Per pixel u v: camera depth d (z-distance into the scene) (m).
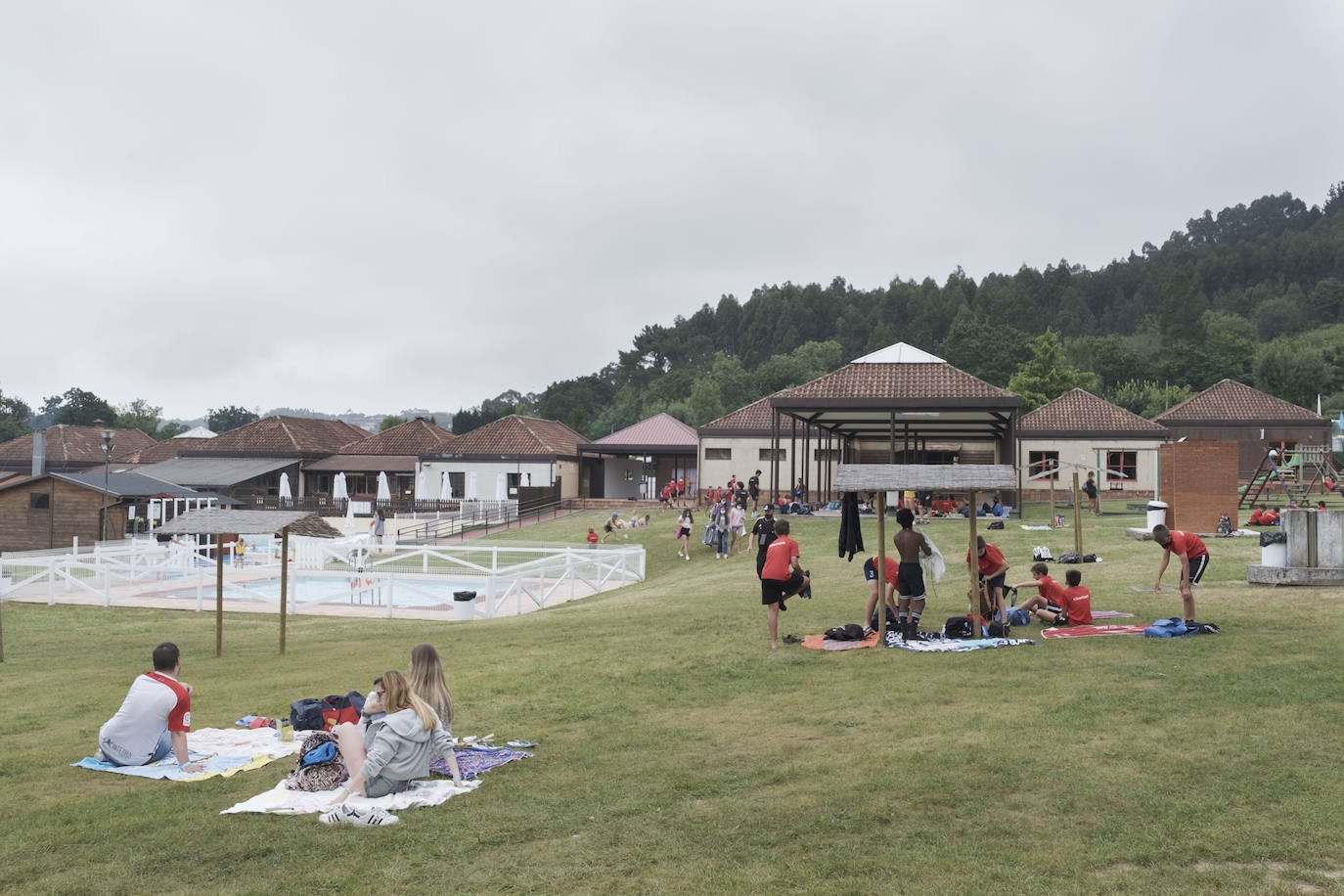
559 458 65.00
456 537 49.12
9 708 13.34
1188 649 12.55
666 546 39.19
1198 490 29.03
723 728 10.16
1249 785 7.57
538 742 9.92
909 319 193.38
